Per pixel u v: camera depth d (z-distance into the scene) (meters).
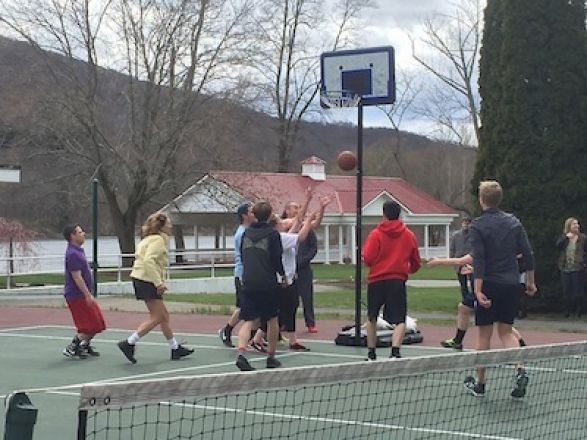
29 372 10.74
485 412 7.70
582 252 17.53
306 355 11.94
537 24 19.17
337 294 26.78
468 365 5.67
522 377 8.38
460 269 11.90
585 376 9.59
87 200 38.44
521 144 19.11
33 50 37.44
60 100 37.22
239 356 10.23
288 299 12.26
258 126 42.50
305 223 12.03
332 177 59.34
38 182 38.97
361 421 7.08
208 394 4.23
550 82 19.14
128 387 3.94
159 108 38.44
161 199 40.72
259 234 10.34
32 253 34.19
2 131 38.28
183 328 16.11
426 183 77.56
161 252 11.57
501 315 8.56
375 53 11.45
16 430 3.54
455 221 70.12
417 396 8.24
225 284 33.16
